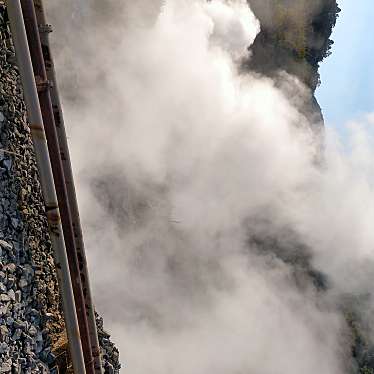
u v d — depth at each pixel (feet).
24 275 26.76
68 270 29.12
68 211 29.58
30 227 28.94
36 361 25.91
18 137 29.37
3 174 27.09
